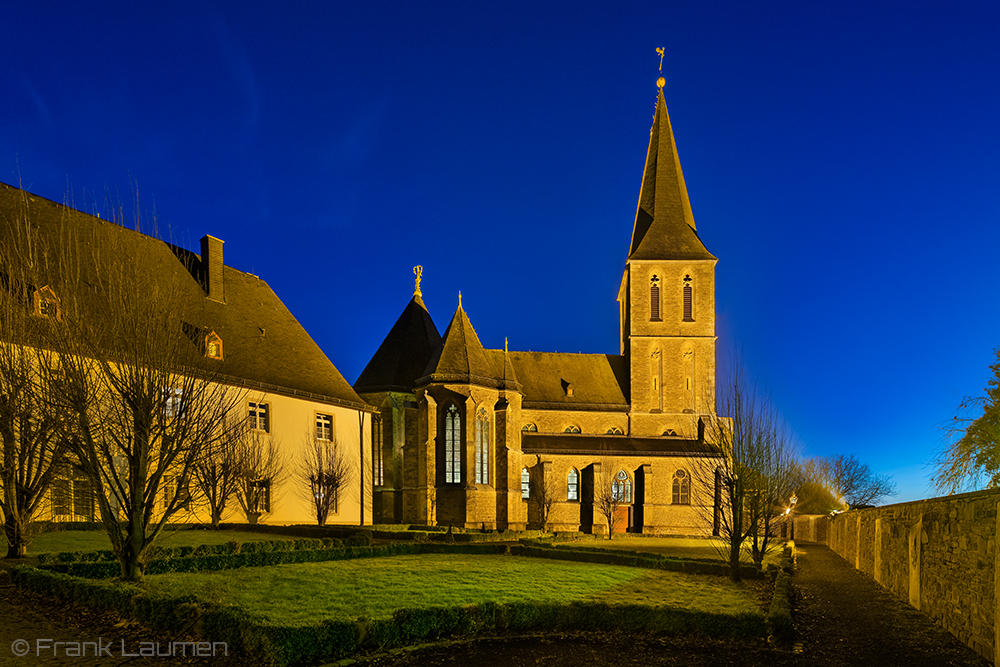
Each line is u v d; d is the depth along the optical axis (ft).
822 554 150.61
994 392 101.35
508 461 205.05
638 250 248.52
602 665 46.03
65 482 79.05
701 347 244.01
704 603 65.10
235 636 41.93
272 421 138.31
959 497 55.21
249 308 159.02
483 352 213.25
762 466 94.48
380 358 219.00
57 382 56.49
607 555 96.27
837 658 48.80
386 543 105.19
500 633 52.85
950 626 57.36
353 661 43.27
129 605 47.16
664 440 238.07
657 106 262.67
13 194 113.39
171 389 61.52
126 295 59.62
